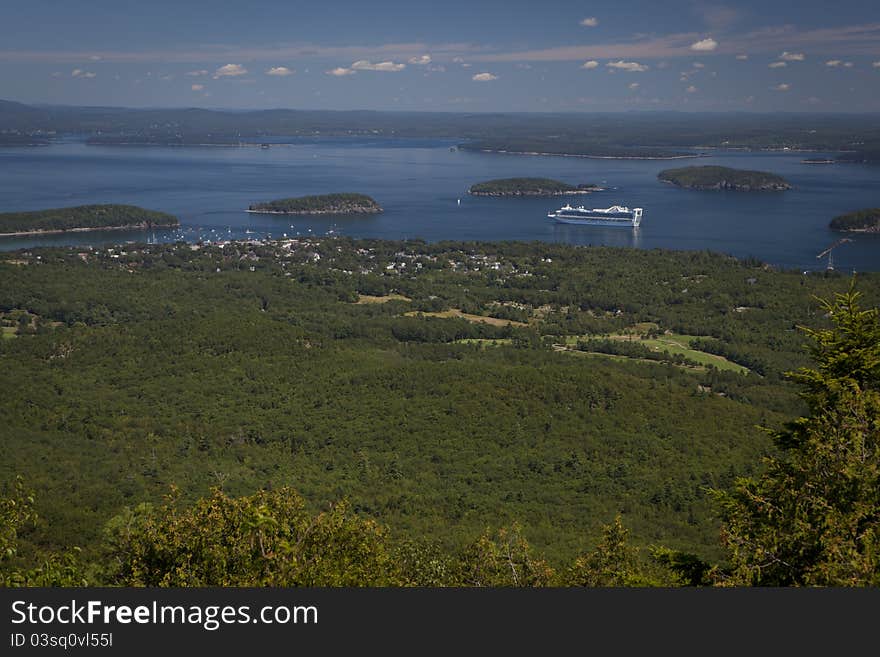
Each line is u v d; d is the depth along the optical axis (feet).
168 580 79.10
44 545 174.09
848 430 83.97
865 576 73.82
